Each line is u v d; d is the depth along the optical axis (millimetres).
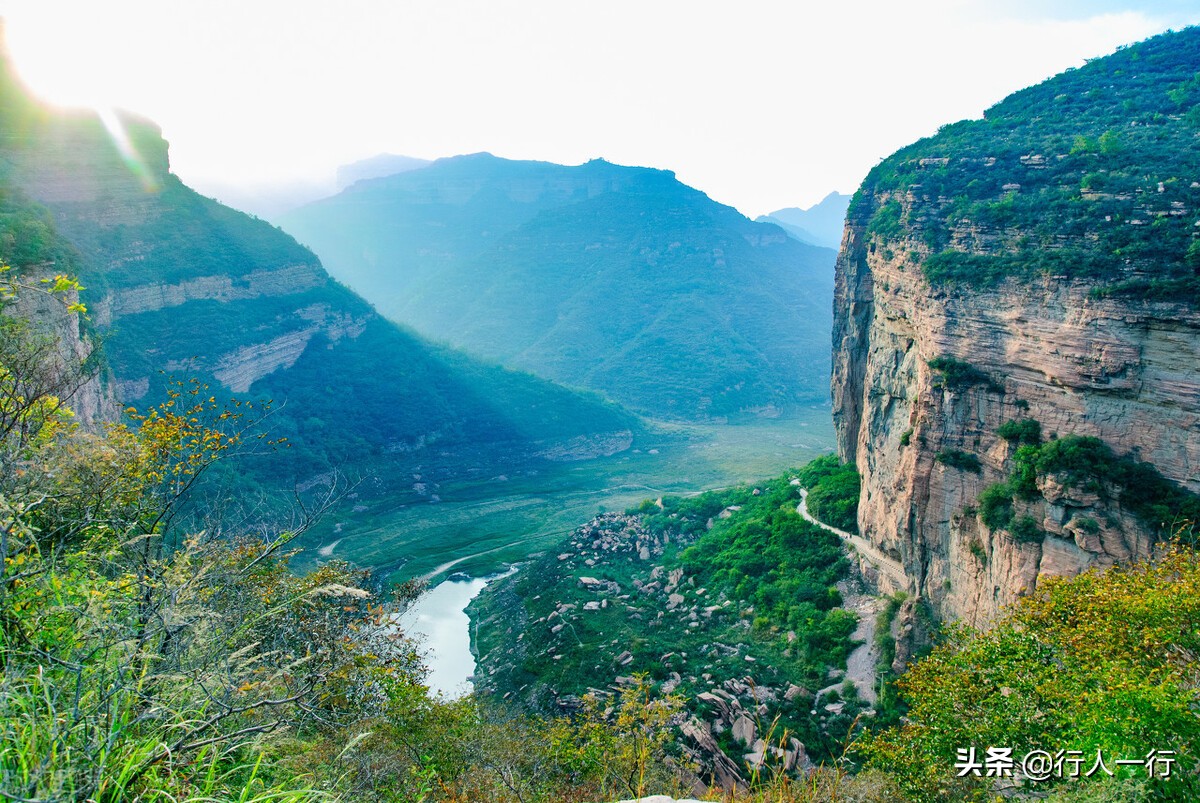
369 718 19359
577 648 57188
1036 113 61719
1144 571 25203
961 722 22562
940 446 41875
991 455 39062
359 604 23297
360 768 16062
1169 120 49031
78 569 12016
